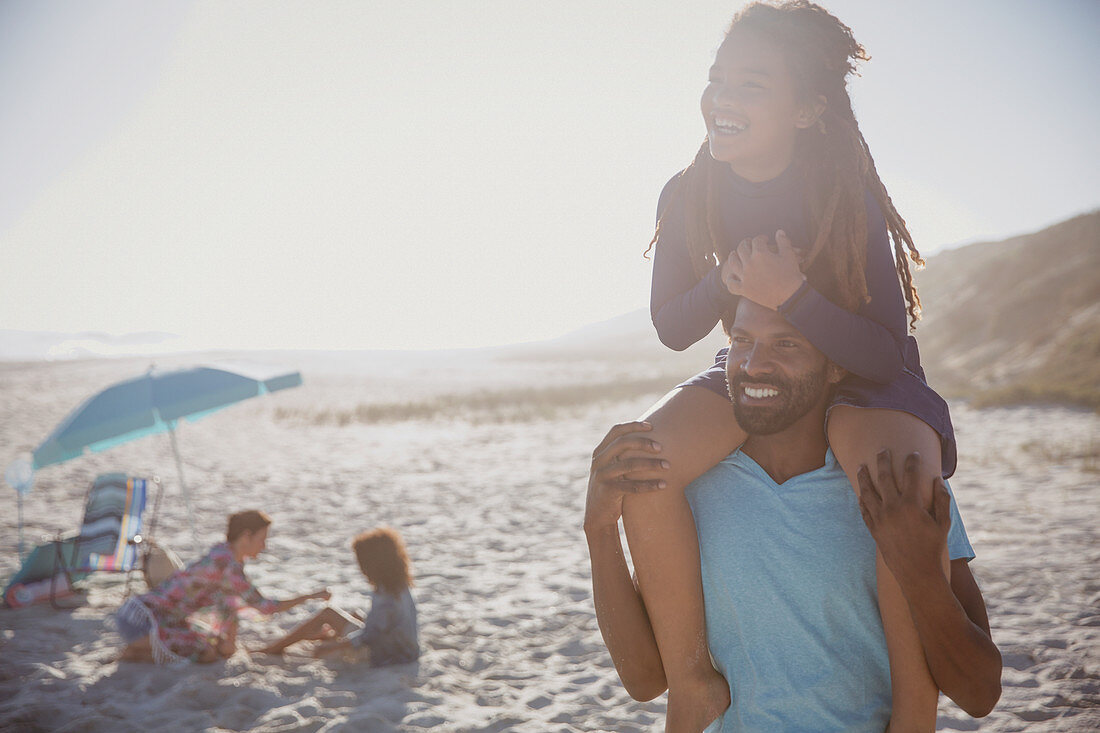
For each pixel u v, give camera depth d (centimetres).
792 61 157
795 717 174
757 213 170
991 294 3969
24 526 1084
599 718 491
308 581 811
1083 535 864
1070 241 3875
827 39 158
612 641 178
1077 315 3164
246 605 612
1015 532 891
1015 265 4006
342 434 2258
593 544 172
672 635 171
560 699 525
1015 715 462
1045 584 694
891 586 162
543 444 1917
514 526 1044
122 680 558
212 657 589
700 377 183
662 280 191
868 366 158
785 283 154
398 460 1708
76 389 4219
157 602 591
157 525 1078
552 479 1381
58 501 1264
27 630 668
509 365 8062
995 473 1275
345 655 600
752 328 162
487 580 798
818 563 170
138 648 586
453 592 761
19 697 528
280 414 2783
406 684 548
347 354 12531
